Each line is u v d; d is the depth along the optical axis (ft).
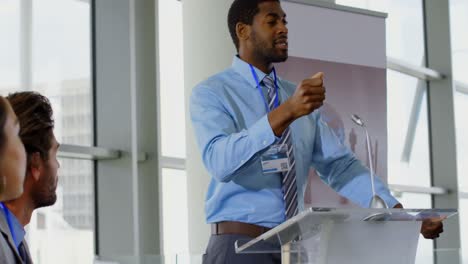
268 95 15.67
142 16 23.89
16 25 20.63
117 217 22.63
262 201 14.52
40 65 21.20
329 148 15.66
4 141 5.74
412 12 35.12
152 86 23.77
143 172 23.75
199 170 22.03
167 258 11.91
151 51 23.82
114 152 22.56
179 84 25.25
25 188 8.02
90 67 22.88
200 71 22.43
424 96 35.55
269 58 15.98
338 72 21.56
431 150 35.91
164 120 24.70
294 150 15.26
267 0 16.16
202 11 22.56
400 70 33.65
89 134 22.75
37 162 8.05
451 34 36.04
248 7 16.08
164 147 24.61
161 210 23.66
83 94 22.57
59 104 21.74
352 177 15.38
